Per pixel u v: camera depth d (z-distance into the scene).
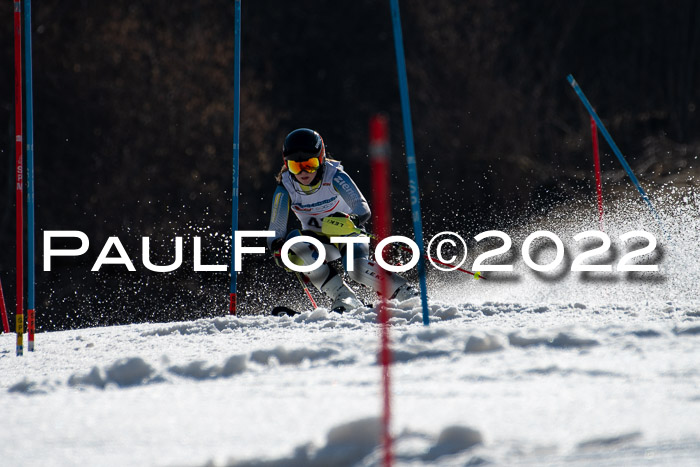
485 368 10.52
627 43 127.00
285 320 19.59
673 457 6.10
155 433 7.89
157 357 15.02
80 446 7.54
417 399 8.83
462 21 108.62
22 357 17.12
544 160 107.56
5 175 76.19
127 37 80.75
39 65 77.38
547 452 6.45
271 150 95.62
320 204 23.12
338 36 115.06
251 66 108.88
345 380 10.48
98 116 77.75
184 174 79.38
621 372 9.55
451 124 103.00
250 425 8.04
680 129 123.25
